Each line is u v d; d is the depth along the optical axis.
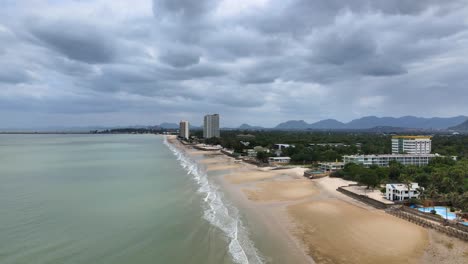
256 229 45.66
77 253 35.09
